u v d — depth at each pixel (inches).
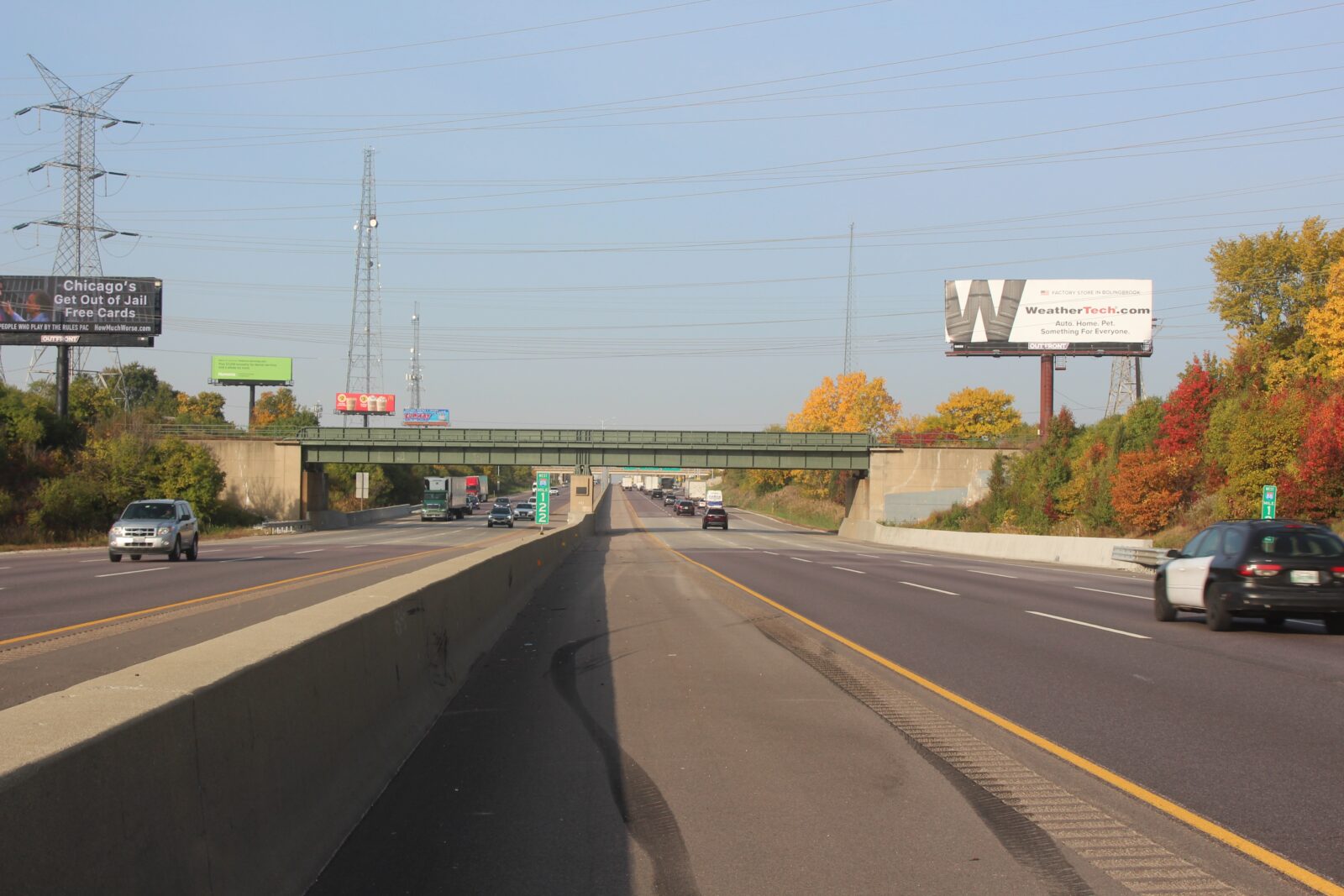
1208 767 323.0
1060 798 290.4
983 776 314.0
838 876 230.4
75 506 2212.1
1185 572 701.9
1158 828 263.4
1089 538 1673.2
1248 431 1676.9
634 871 233.0
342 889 218.1
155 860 159.0
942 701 432.5
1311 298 2492.6
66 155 2657.5
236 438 3137.3
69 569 1207.6
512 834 258.1
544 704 429.1
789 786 304.0
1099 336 2829.7
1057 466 2434.8
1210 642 614.2
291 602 797.2
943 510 3080.7
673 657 562.3
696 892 221.0
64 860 134.9
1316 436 1525.6
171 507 1405.0
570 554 1699.1
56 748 138.0
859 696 445.1
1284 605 633.0
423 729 368.5
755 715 406.9
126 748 152.9
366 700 304.3
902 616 770.8
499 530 3216.0
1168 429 1998.0
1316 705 420.2
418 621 394.6
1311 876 229.1
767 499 5728.3
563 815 275.0
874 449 3125.0
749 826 266.1
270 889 198.4
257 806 204.7
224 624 658.8
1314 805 281.6
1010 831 262.1
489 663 537.0
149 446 2581.2
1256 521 679.1
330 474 4507.9
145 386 5866.1
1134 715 402.6
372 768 293.0
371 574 1122.7
